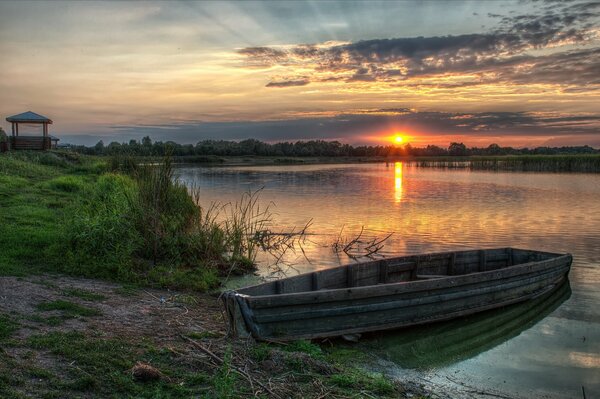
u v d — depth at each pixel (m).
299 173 68.81
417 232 20.31
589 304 11.39
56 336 6.64
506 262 14.11
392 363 7.94
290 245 17.50
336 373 6.83
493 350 8.68
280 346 7.84
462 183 47.91
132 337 7.20
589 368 7.96
